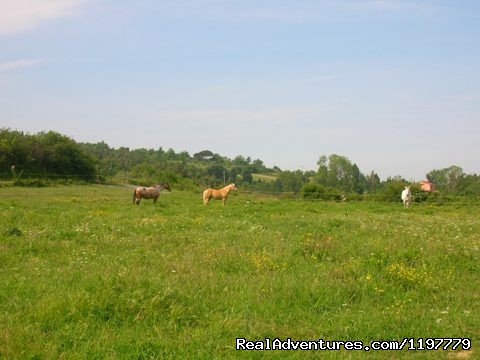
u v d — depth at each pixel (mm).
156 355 6855
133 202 31734
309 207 30234
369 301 9289
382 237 15031
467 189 57875
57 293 8812
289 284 9609
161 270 10805
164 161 111500
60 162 64625
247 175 101250
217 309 8484
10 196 37344
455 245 13922
